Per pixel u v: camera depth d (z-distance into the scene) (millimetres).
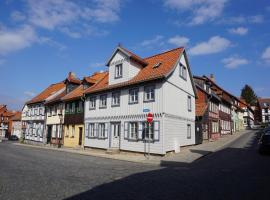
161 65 23938
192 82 28062
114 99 25953
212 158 18750
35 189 8922
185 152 22297
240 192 8508
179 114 24141
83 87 33031
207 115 34625
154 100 21812
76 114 32156
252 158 17562
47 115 41062
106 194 8273
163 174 12148
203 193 8398
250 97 105312
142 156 21312
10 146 37062
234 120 57812
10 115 92312
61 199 7676
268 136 20156
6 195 8102
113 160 19094
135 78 24016
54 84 51031
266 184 9633
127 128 23703
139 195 8148
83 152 25266
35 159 18672
